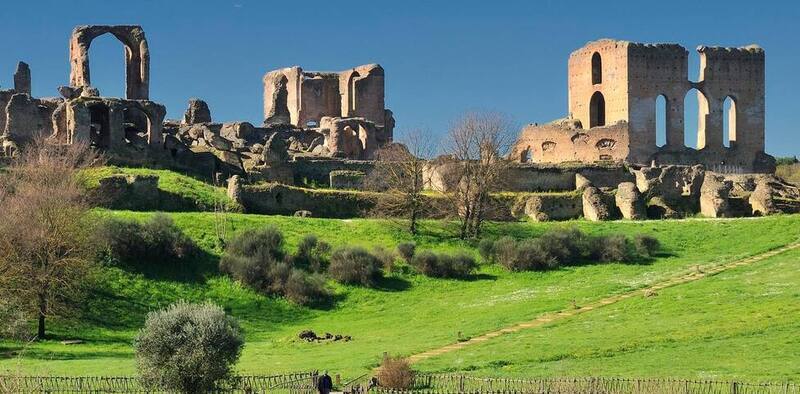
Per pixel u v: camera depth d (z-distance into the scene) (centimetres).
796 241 9419
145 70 12631
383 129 14100
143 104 10931
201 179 10756
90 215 7981
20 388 4728
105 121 11062
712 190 11150
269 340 7138
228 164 11200
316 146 13375
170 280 8044
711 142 14500
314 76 15350
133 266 8075
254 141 13388
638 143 14112
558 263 9156
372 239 9438
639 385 5022
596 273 8894
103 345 6775
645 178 11650
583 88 14725
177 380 4947
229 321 5244
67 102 10912
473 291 8488
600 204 10888
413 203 9825
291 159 11362
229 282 8162
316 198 10275
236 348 5109
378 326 7556
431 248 9406
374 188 10962
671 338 6222
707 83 14525
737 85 14662
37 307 6856
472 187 10144
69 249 7169
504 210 10544
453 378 5294
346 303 8194
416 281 8675
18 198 7488
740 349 5862
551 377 5262
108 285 7750
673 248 9594
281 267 8269
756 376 5247
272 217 9625
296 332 7381
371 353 6291
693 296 7481
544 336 6606
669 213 11044
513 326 7138
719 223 10212
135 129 11506
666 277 8519
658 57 14250
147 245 8162
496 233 9944
